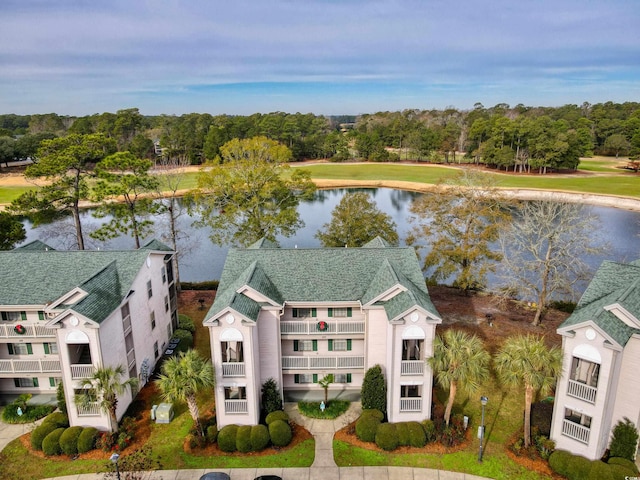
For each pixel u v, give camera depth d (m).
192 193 59.91
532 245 44.34
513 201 54.56
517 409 32.53
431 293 52.62
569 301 50.03
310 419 32.22
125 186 52.44
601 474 25.17
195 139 155.62
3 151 132.50
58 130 199.38
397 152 193.62
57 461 28.36
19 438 30.58
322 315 34.12
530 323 44.69
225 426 30.34
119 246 70.69
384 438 28.77
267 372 32.78
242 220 59.94
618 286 29.09
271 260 35.31
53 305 31.28
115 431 30.19
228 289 32.81
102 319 29.70
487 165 152.62
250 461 28.23
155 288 39.38
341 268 34.69
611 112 194.75
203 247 74.81
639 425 26.55
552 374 28.03
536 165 135.25
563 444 27.66
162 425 31.61
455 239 50.88
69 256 36.19
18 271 34.72
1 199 94.94
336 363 33.47
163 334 41.25
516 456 28.00
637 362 25.70
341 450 29.06
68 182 53.81
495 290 46.47
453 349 27.84
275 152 59.09
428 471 27.19
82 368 29.98
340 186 128.50
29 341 33.00
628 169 142.12
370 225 52.62
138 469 27.39
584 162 158.25
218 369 29.80
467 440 29.62
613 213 89.81
